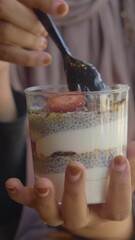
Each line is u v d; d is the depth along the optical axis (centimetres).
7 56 53
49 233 63
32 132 43
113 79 96
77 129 41
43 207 43
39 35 52
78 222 44
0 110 70
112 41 95
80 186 41
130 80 96
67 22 94
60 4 47
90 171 42
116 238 55
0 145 67
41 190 42
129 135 94
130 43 96
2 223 69
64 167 41
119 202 44
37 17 49
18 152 68
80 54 95
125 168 42
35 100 42
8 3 50
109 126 41
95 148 41
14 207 70
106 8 95
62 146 41
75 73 45
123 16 97
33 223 70
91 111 40
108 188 43
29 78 93
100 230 53
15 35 51
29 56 53
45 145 42
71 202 42
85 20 94
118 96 41
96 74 44
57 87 46
